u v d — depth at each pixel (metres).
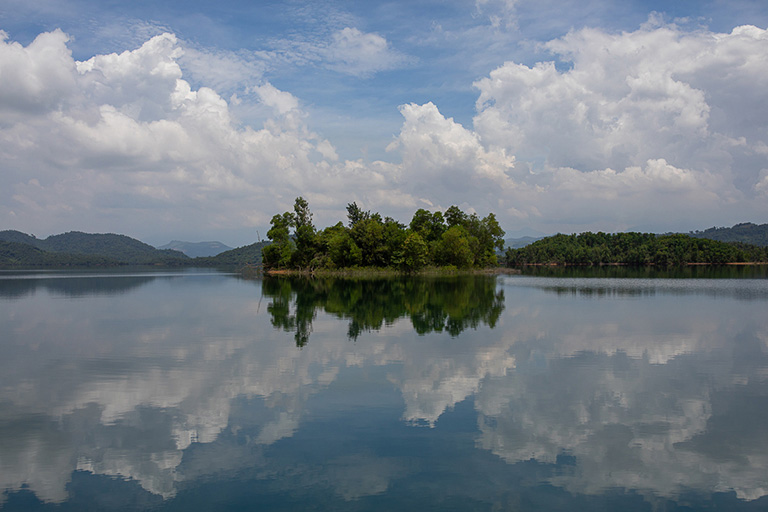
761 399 20.08
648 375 23.59
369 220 143.12
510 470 14.01
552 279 109.06
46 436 16.55
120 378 23.25
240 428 17.03
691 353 28.41
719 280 105.81
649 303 55.00
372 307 51.31
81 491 13.05
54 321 41.91
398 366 25.11
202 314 46.25
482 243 172.62
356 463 14.42
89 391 21.31
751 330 36.12
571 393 20.73
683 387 21.67
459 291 72.69
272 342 31.59
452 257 149.25
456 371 24.19
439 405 19.19
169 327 38.12
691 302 56.19
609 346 30.22
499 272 155.62
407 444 15.65
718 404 19.47
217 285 91.31
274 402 19.61
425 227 159.75
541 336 33.50
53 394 20.92
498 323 39.44
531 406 19.11
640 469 14.16
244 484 13.29
